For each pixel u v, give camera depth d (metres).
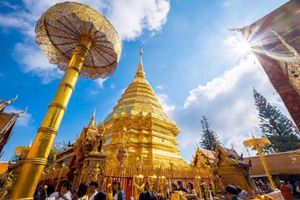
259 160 26.41
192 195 9.40
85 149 8.72
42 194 7.66
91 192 5.79
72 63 4.16
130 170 10.37
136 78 26.66
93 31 4.70
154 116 19.23
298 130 5.48
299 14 6.23
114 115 18.78
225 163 16.48
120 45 5.05
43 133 3.18
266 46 6.72
